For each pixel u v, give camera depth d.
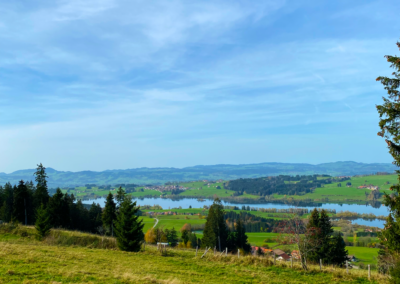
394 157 16.86
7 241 32.53
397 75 16.98
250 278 20.89
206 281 19.05
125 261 24.22
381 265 25.19
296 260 28.70
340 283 20.64
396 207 17.39
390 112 16.66
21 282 14.16
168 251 32.34
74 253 25.09
